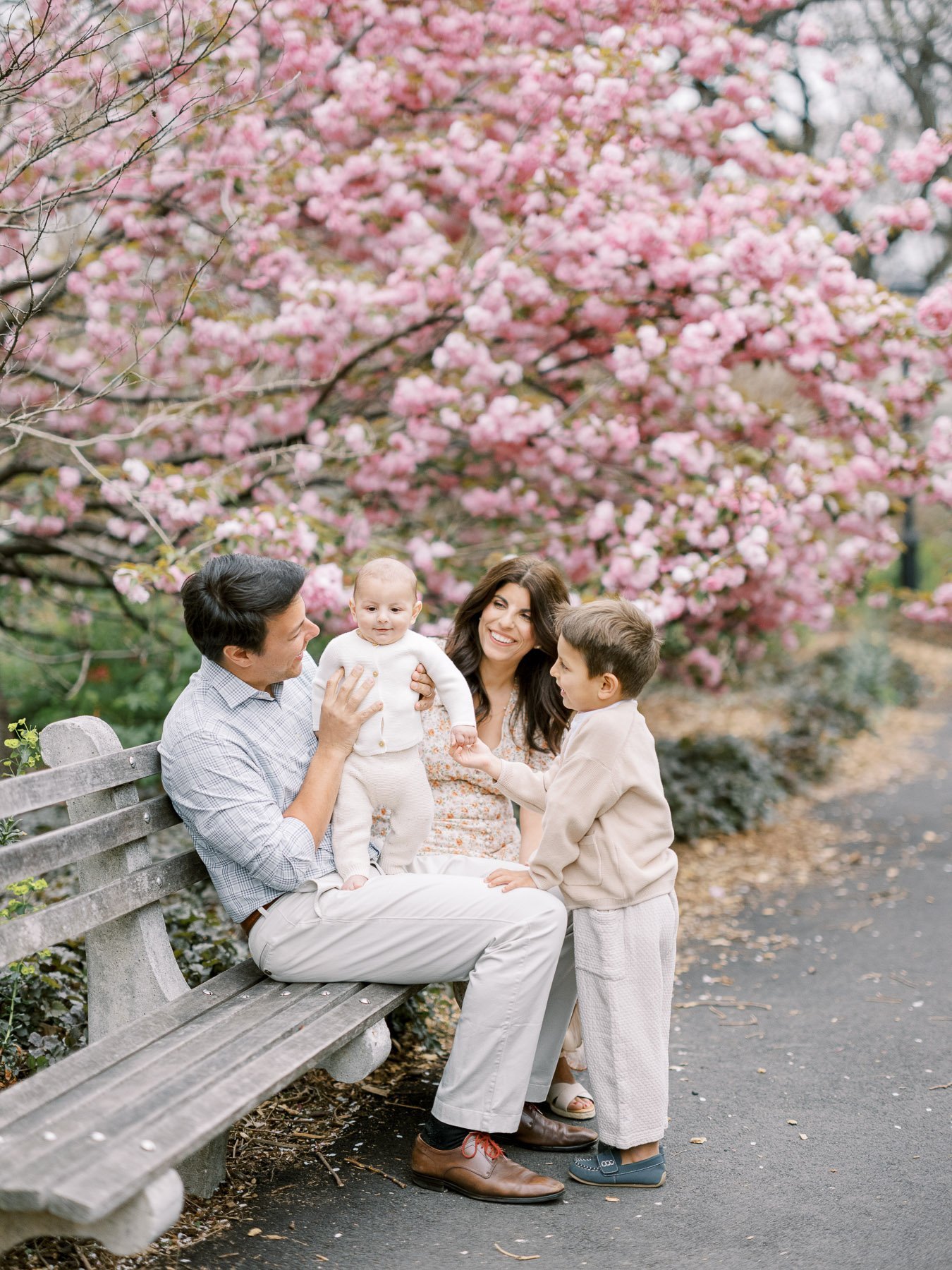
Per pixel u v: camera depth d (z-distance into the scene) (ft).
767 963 15.03
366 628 9.35
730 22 18.49
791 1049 12.14
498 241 18.13
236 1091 7.04
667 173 19.10
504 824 10.49
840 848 20.84
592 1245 8.18
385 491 20.26
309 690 9.82
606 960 8.85
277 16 16.48
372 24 17.94
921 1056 11.88
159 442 19.49
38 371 17.61
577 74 17.38
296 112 18.49
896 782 26.43
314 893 8.90
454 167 18.08
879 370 18.65
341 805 9.27
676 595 17.56
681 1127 10.26
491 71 18.71
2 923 7.36
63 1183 5.98
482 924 8.71
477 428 17.61
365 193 18.65
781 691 34.22
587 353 19.53
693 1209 8.73
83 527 19.57
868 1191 9.05
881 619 46.68
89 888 9.00
